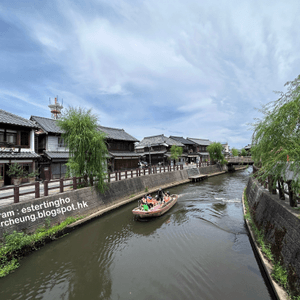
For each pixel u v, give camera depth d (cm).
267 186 990
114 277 625
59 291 568
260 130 591
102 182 1261
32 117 1958
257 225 832
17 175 1459
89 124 1227
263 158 576
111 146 2642
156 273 636
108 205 1345
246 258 694
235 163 4128
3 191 1209
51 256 752
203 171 3406
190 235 910
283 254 533
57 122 1215
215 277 596
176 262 692
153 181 2094
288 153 472
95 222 1108
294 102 483
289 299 427
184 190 2072
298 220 504
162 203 1306
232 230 950
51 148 1891
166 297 525
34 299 539
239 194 1791
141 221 1124
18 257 710
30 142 1662
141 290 559
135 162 2984
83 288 579
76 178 1152
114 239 898
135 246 829
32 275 639
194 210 1298
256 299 497
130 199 1541
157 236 919
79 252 782
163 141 3803
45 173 1812
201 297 517
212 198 1638
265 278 573
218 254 730
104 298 535
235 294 519
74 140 1149
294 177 475
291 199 598
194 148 5056
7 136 1523
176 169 2766
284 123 517
